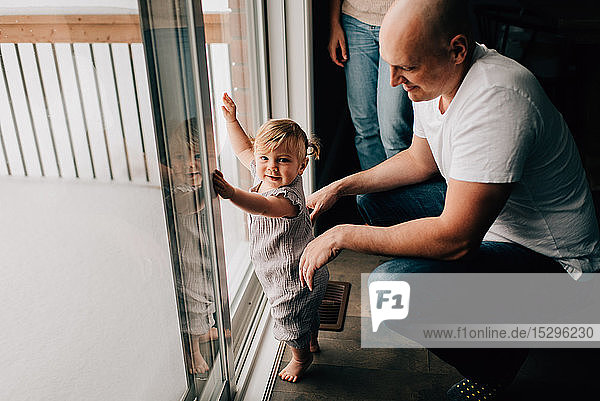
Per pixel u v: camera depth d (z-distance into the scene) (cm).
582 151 292
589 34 267
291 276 146
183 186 110
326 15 244
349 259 221
